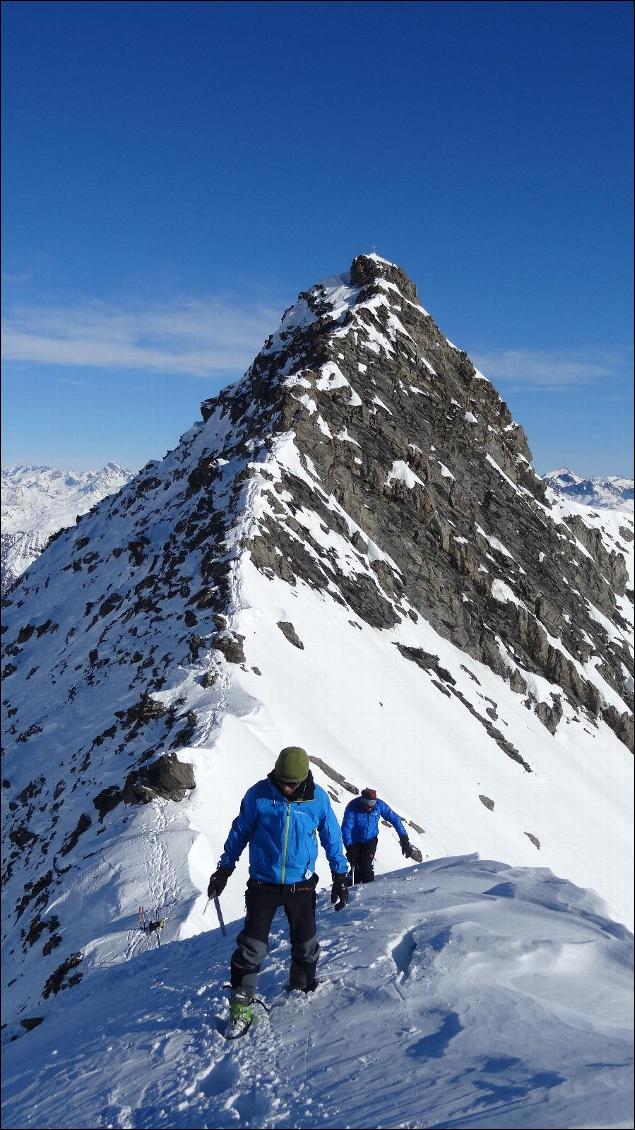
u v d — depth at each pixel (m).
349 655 48.25
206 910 19.38
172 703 36.28
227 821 25.39
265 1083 4.44
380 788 35.88
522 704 62.19
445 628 63.50
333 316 83.12
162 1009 6.11
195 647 41.00
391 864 28.95
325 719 39.16
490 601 67.56
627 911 42.75
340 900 5.79
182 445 97.44
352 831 12.08
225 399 98.25
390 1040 4.54
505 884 7.33
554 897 6.64
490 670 63.78
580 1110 3.34
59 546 97.38
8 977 21.70
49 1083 5.39
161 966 8.54
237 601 45.12
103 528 92.31
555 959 5.19
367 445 68.00
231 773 27.84
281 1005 5.46
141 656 46.53
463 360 84.81
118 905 21.09
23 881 29.95
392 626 57.56
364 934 6.25
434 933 5.80
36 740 46.06
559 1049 4.01
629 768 62.41
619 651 77.38
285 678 40.44
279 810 5.64
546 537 80.56
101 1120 4.53
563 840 46.06
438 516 68.12
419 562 64.81
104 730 39.59
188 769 26.86
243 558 49.25
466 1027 4.44
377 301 82.19
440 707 51.28
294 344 84.12
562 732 62.19
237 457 71.38
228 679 37.19
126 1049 5.46
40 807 36.19
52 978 18.78
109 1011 6.96
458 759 45.91
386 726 43.47
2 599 93.00
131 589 62.84
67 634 67.69
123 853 24.00
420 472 70.00
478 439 80.25
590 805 52.94
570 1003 4.60
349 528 61.75
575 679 67.31
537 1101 3.50
